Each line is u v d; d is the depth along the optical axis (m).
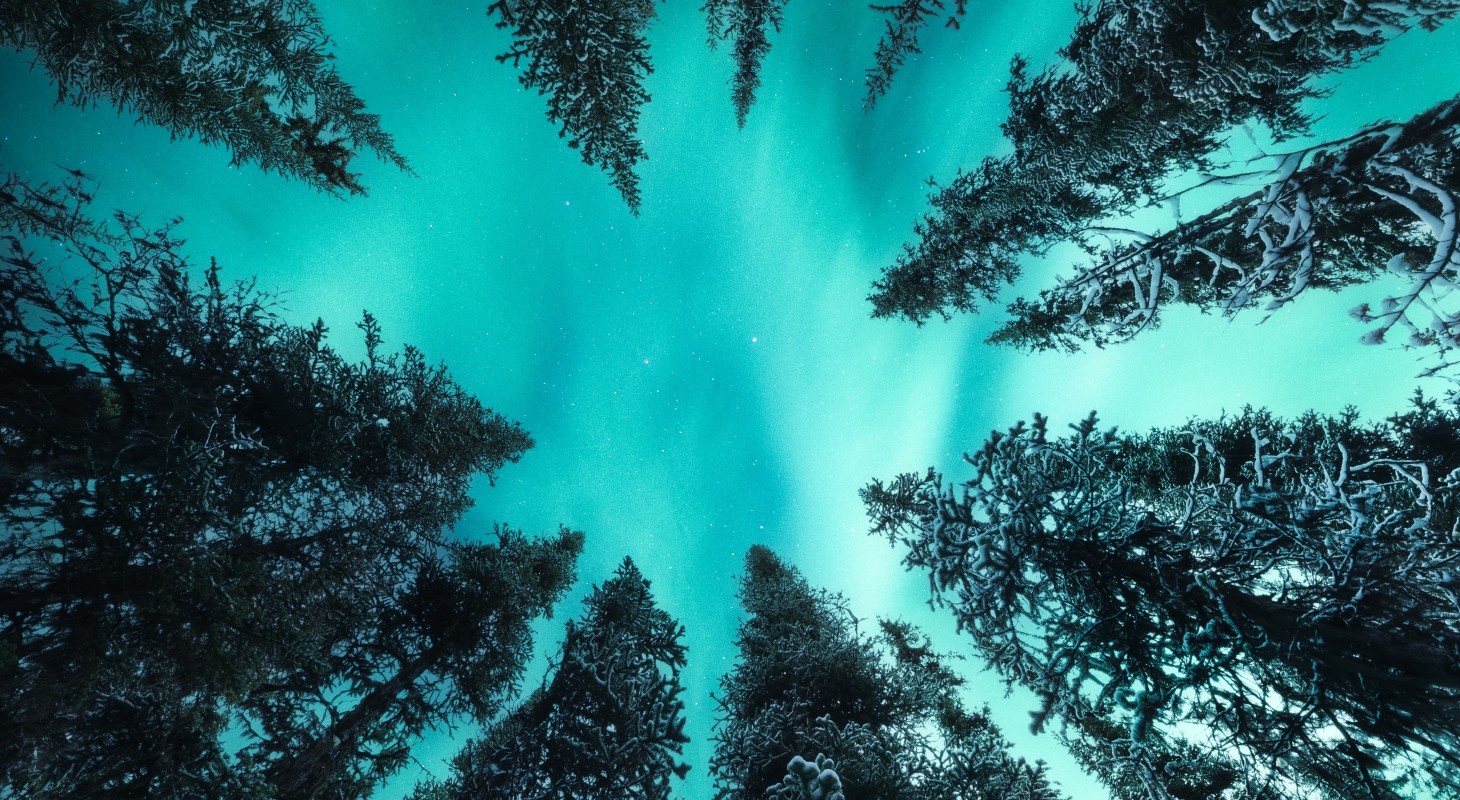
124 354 5.98
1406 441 7.50
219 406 6.46
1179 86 6.17
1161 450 8.86
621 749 7.47
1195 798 5.81
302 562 7.48
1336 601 3.29
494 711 9.62
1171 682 3.78
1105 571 4.11
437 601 9.79
